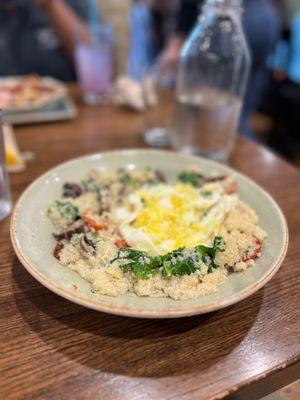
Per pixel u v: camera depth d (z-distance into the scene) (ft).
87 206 1.07
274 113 4.08
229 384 0.69
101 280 0.78
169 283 0.80
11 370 0.70
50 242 0.92
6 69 2.86
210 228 0.97
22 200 0.97
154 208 1.04
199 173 1.24
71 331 0.79
